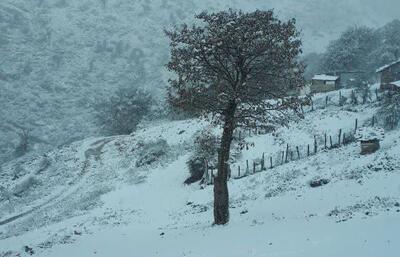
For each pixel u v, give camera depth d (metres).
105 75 172.00
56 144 125.88
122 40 191.00
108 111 93.75
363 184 28.92
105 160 63.78
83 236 30.33
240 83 24.62
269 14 24.20
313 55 127.31
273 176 39.09
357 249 13.69
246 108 25.94
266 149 48.12
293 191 33.72
